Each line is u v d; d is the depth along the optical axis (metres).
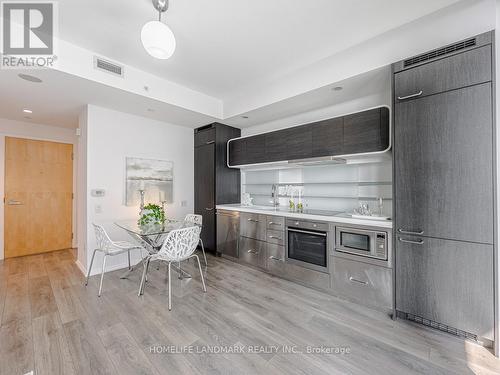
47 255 4.03
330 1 1.78
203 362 1.57
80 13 1.89
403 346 1.73
